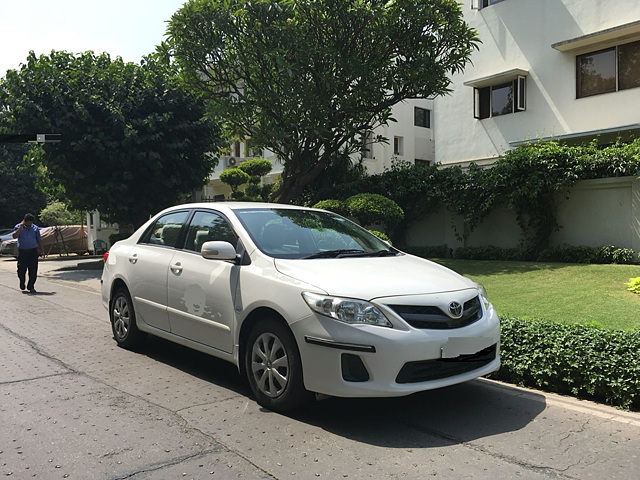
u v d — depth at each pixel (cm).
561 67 1639
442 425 392
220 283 466
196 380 503
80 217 3130
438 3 1361
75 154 1522
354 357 370
